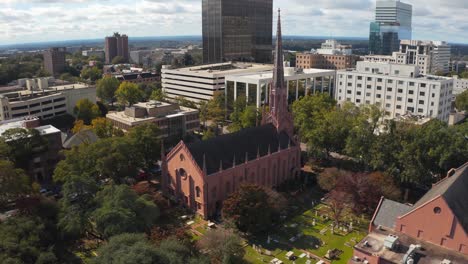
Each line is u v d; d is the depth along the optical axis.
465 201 74.62
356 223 98.69
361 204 98.81
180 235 77.69
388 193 100.19
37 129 127.25
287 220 100.38
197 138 170.25
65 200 84.94
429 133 109.69
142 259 60.62
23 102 175.38
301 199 112.38
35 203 85.38
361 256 70.19
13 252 67.69
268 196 95.44
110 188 86.12
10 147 112.06
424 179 110.25
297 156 125.56
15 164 117.25
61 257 79.81
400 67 199.50
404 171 110.50
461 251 68.50
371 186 100.50
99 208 82.00
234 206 90.38
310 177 126.50
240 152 108.88
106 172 106.25
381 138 116.75
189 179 100.62
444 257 67.25
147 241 72.62
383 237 74.00
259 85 194.88
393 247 69.88
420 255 67.81
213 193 100.44
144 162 122.44
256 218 90.25
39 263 68.38
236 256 75.25
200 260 67.31
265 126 120.19
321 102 160.75
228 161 105.00
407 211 76.81
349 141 123.75
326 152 146.50
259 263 81.81
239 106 189.62
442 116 188.62
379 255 67.81
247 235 92.94
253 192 92.00
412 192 114.75
